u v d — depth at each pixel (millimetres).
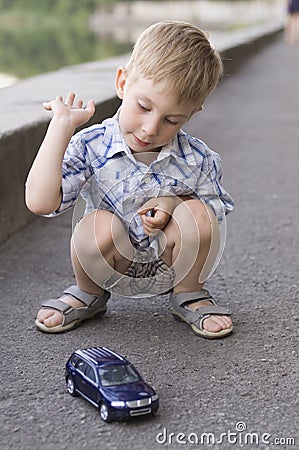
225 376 2160
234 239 3402
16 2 24562
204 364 2230
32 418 1922
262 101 7879
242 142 5648
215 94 8312
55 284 2838
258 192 4227
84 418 1926
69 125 2277
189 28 2320
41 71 10047
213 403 2016
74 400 2014
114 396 1880
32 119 3611
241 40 11766
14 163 3363
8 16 23875
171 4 33312
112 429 1879
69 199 2373
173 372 2176
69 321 2420
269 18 33375
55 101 2342
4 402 1991
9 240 3316
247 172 4688
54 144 2262
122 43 16297
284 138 5844
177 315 2514
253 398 2047
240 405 2008
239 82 9477
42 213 2311
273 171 4730
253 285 2857
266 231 3539
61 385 2092
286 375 2178
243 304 2676
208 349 2326
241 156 5145
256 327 2488
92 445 1815
